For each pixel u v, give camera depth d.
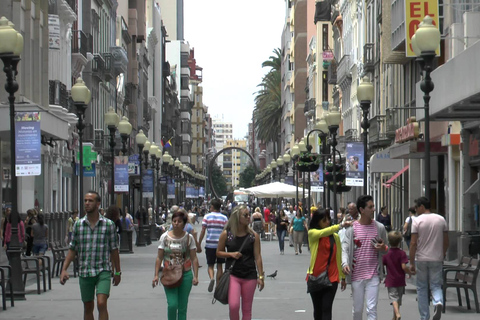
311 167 49.12
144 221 56.97
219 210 24.12
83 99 30.69
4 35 21.00
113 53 76.94
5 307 19.70
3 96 34.97
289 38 128.12
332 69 84.38
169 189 86.94
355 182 34.25
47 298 22.25
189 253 14.88
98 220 13.97
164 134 137.12
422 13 34.59
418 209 16.45
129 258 40.19
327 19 98.12
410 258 15.95
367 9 62.59
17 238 21.84
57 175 52.59
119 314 19.03
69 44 55.50
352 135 68.88
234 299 14.13
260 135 137.00
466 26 33.53
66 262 13.97
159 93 129.62
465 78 22.17
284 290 24.75
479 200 31.77
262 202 124.62
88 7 64.06
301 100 117.69
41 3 42.88
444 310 19.05
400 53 45.88
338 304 21.06
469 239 31.91
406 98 48.09
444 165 39.28
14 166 21.56
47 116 35.09
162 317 18.50
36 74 41.69
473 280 19.02
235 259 14.26
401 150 39.53
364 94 28.00
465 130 33.25
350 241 14.59
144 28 103.69
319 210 14.50
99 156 68.31
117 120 40.31
